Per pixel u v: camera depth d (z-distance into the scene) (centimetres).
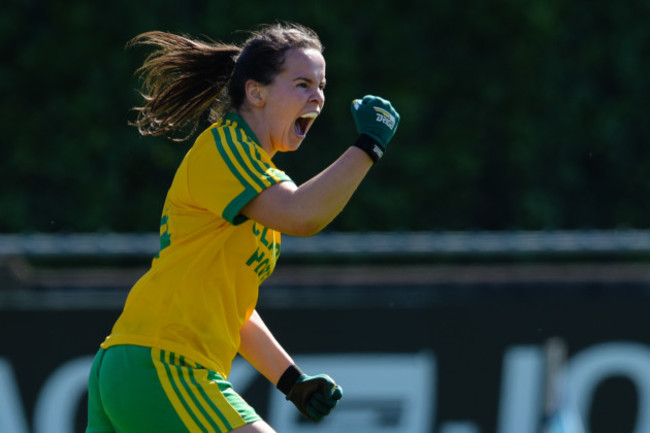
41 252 2383
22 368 2277
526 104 4584
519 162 4569
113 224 4319
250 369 2325
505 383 2380
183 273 1119
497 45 4547
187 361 1116
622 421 2406
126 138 4328
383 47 4462
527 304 2403
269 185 1080
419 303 2386
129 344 1125
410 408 2359
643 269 2514
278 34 1148
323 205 1070
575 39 4672
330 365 2347
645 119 4734
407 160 4456
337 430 2339
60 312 2297
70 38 4309
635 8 4716
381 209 4409
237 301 1155
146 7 4341
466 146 4519
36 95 4331
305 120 1173
